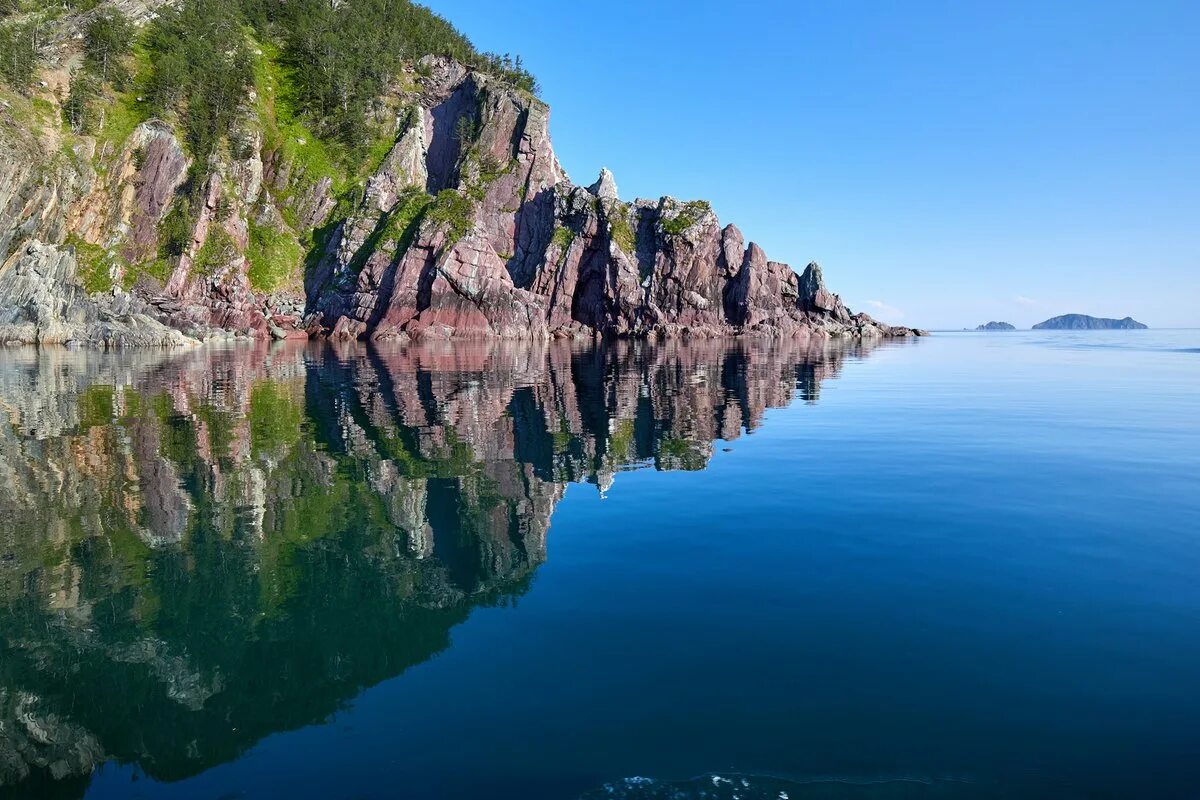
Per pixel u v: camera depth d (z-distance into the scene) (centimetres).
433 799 441
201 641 649
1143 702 528
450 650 628
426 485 1231
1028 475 1300
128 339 6259
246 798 443
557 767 468
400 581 790
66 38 8938
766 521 1012
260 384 3064
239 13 11294
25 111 7638
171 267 8044
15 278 6569
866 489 1201
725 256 9894
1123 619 668
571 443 1650
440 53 12775
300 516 1037
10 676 589
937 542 906
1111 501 1102
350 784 457
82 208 7725
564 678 577
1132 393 2831
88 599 741
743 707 532
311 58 10962
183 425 1891
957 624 663
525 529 981
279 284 8831
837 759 470
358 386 2992
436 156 11388
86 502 1107
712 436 1756
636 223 10125
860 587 759
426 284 8412
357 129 10262
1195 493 1151
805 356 5688
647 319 9431
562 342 8381
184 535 945
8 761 477
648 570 820
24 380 3186
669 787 446
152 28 9894
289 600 738
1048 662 589
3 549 890
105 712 538
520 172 10525
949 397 2680
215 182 8469
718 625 671
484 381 3269
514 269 10138
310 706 543
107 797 442
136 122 8456
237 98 9362
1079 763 461
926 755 472
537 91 12650
